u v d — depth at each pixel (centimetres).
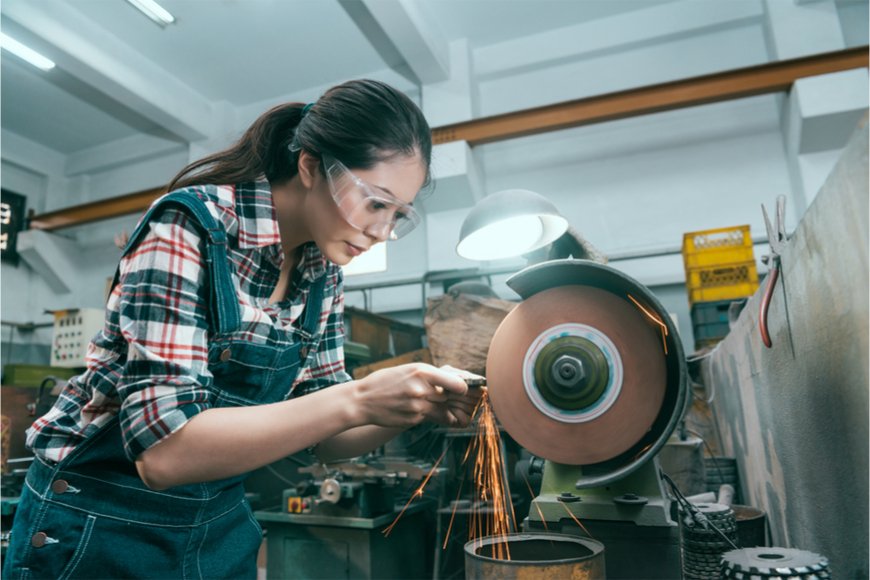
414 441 262
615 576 88
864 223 66
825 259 82
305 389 105
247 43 477
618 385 86
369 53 495
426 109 480
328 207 75
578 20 474
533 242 136
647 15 461
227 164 79
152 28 455
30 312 607
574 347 88
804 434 106
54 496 75
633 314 88
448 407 88
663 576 86
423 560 271
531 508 94
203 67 506
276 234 78
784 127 413
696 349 349
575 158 468
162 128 587
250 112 563
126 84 465
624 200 448
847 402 80
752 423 167
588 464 89
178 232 68
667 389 85
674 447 178
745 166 425
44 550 73
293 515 233
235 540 92
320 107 75
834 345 83
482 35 488
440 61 460
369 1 388
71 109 554
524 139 483
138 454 63
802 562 70
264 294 82
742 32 445
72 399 78
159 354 64
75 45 427
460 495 254
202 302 71
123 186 616
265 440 64
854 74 364
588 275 90
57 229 571
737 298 348
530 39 489
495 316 287
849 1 427
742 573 69
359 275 503
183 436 63
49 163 623
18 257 603
